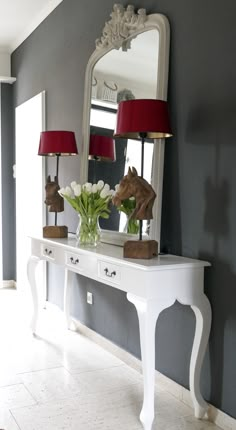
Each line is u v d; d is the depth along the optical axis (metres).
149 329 2.03
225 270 2.10
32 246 3.46
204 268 2.21
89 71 3.27
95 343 3.32
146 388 2.05
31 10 4.07
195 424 2.16
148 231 2.53
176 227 2.41
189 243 2.32
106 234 3.01
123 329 2.99
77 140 3.58
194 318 2.33
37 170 4.43
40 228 4.39
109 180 3.02
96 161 3.21
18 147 4.97
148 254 2.20
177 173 2.40
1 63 5.21
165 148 2.49
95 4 3.24
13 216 5.32
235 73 2.01
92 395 2.46
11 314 4.08
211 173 2.17
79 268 2.69
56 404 2.35
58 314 4.03
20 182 4.95
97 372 2.78
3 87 5.22
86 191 2.78
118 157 2.91
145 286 2.01
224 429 2.11
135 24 2.68
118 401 2.39
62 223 3.92
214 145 2.14
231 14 2.03
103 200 2.79
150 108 2.15
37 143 4.39
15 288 5.25
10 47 5.12
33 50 4.49
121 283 2.21
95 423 2.16
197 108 2.25
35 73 4.46
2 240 5.30
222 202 2.11
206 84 2.19
